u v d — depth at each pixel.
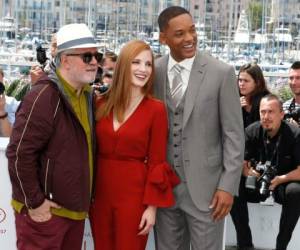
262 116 5.71
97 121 4.00
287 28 33.56
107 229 4.04
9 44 29.52
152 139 3.97
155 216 4.07
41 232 3.77
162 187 3.94
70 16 32.50
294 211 5.52
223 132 4.07
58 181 3.71
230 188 4.02
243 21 32.84
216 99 4.04
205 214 4.09
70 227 3.84
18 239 3.86
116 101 3.95
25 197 3.70
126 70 3.93
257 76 6.54
